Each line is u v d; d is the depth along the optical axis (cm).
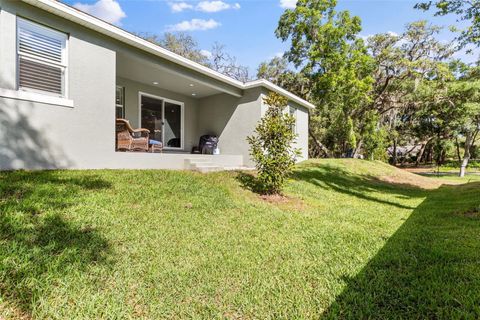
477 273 264
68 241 280
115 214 367
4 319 181
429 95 1736
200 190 544
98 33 605
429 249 338
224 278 259
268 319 204
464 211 581
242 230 391
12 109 478
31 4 496
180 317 203
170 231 350
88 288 220
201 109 1166
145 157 691
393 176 1329
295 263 297
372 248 349
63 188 420
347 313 209
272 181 624
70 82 554
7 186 384
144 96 974
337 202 678
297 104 1316
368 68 1819
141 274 250
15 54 482
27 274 219
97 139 598
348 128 1858
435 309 210
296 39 1908
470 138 1844
